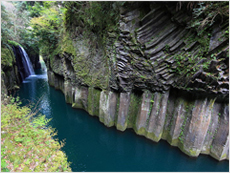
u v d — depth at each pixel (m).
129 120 11.78
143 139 10.81
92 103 14.10
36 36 22.50
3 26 18.81
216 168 8.76
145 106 10.45
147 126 10.52
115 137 11.88
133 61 9.74
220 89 7.36
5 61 17.53
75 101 15.73
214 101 8.41
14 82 21.39
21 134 6.69
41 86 24.94
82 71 14.34
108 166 9.17
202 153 9.19
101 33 12.20
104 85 12.52
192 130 8.69
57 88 23.25
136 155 10.41
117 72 10.40
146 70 9.49
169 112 10.03
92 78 13.71
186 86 8.37
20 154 5.71
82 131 13.03
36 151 6.14
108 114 11.95
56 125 13.72
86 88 14.88
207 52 7.38
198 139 8.60
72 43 15.10
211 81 7.34
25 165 5.35
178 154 9.48
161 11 8.55
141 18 9.27
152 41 8.90
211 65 7.18
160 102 9.90
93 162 9.52
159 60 8.89
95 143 11.58
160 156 9.98
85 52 14.00
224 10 6.55
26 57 31.33
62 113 15.88
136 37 9.27
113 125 12.32
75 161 9.48
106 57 12.03
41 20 18.64
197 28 7.54
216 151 8.73
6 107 7.90
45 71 40.84
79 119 14.73
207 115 8.43
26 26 25.66
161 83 9.29
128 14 9.37
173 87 9.24
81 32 14.23
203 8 6.92
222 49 6.96
